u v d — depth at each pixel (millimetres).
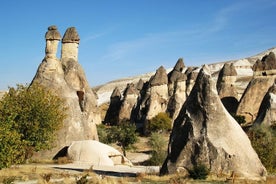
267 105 48344
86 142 35719
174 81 70375
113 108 82000
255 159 22688
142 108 70312
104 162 34031
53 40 42438
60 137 38344
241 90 100188
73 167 29484
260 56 158875
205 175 20750
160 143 43938
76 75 46500
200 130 22812
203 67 24203
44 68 41781
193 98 23688
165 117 60875
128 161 36406
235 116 56562
